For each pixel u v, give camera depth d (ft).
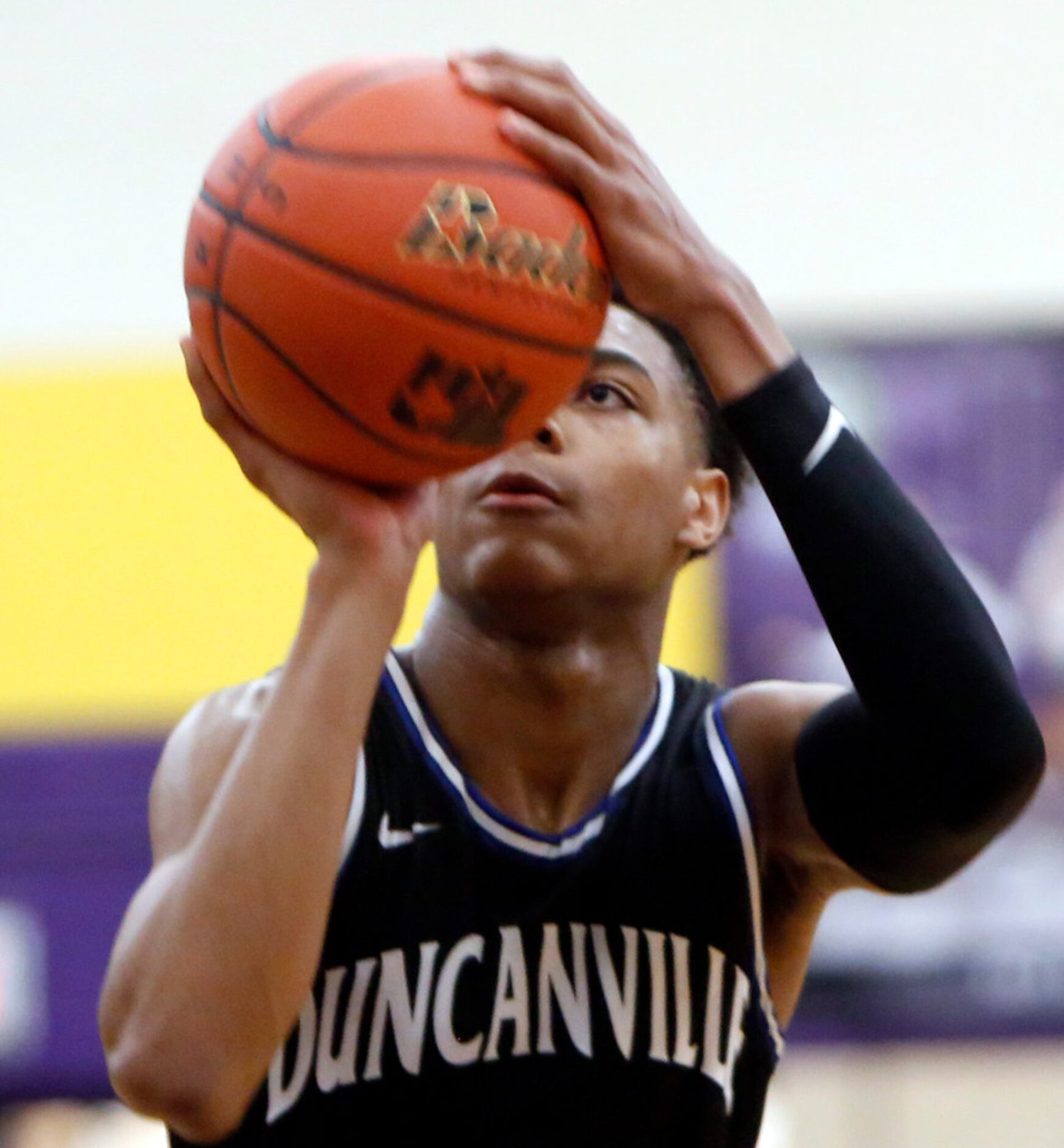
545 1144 13.84
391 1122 13.67
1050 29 41.16
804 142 41.11
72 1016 36.27
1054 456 36.11
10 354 39.88
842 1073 39.65
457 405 11.87
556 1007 14.03
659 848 14.58
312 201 11.61
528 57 12.46
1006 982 35.40
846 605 13.48
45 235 41.32
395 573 12.57
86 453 37.32
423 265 11.51
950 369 36.55
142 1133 38.14
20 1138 36.68
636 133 41.47
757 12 41.55
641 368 14.12
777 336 13.87
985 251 40.40
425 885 14.03
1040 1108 39.01
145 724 36.55
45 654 36.81
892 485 14.01
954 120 40.98
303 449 12.40
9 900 36.47
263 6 41.98
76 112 41.70
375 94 12.03
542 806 14.55
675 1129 14.33
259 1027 11.70
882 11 41.47
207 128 41.78
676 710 15.40
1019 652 35.70
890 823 14.17
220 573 36.86
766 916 15.53
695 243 13.30
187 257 12.41
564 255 12.01
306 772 11.92
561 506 13.57
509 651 14.12
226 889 11.69
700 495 15.06
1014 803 13.78
